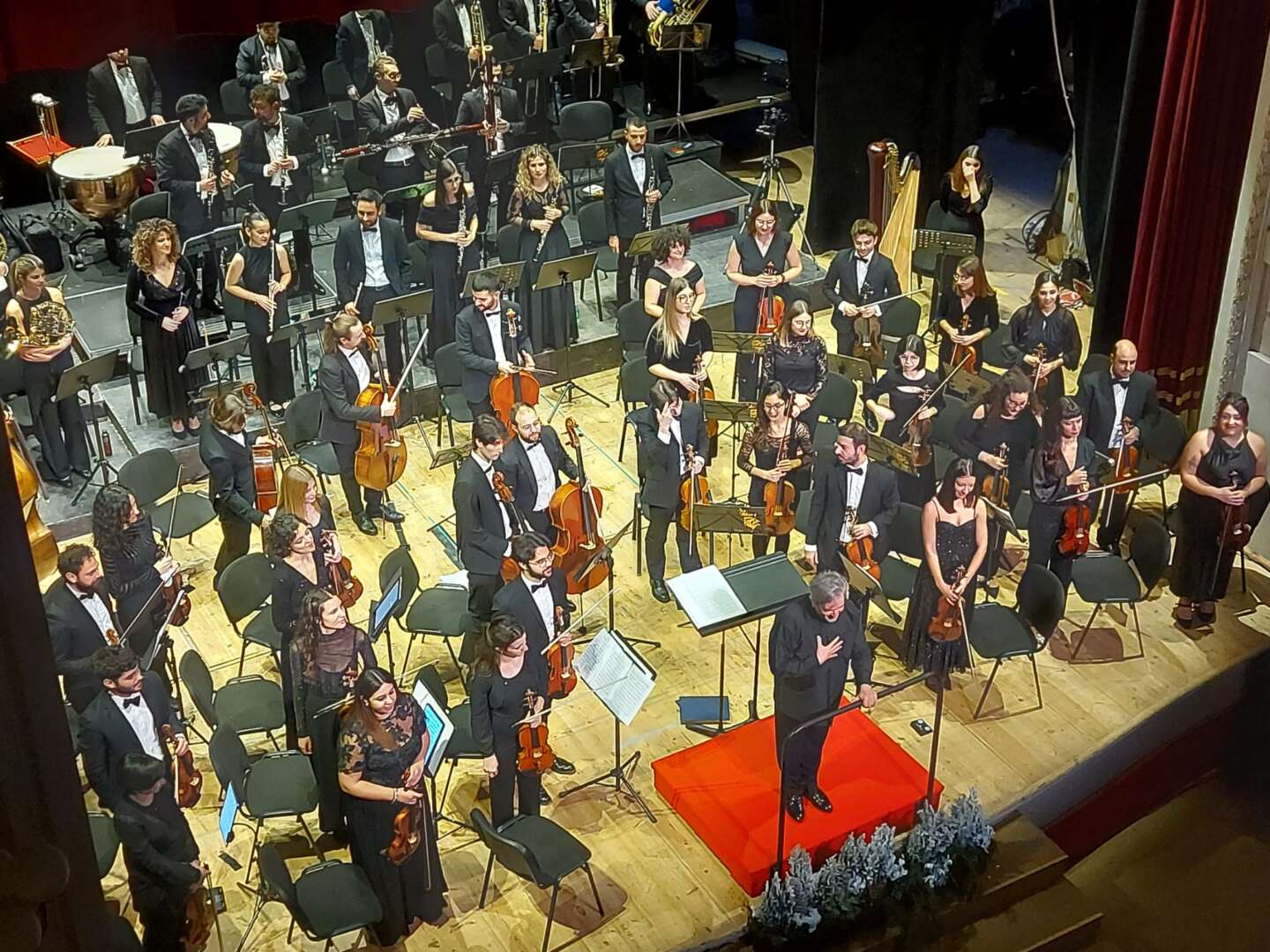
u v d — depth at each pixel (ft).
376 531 29.76
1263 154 28.43
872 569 25.58
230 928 21.47
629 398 30.22
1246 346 30.42
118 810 19.24
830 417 29.55
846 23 37.81
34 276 28.25
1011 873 22.75
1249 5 27.17
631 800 23.73
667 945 21.38
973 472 23.84
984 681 26.30
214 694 23.47
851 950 21.67
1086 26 36.06
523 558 21.83
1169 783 26.73
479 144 35.73
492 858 21.50
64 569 21.98
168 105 38.37
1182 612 27.63
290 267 31.19
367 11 37.01
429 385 33.22
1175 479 31.71
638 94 44.29
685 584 23.13
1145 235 30.14
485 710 20.99
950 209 34.47
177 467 26.84
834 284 32.45
